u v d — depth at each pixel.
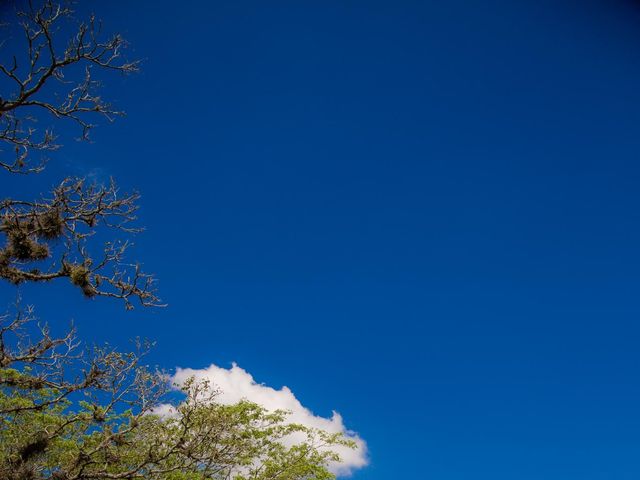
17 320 12.34
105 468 13.52
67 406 18.09
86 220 13.28
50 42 11.89
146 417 14.94
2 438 15.27
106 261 13.20
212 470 16.06
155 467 14.63
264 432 20.56
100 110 13.20
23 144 12.73
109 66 12.89
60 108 12.78
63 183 13.06
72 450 15.84
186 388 14.05
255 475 20.08
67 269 12.91
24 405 16.41
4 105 11.89
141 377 13.74
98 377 13.13
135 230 13.80
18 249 12.26
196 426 14.76
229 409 18.41
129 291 13.37
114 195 13.54
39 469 13.39
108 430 13.80
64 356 12.90
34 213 12.26
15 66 11.77
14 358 12.37
